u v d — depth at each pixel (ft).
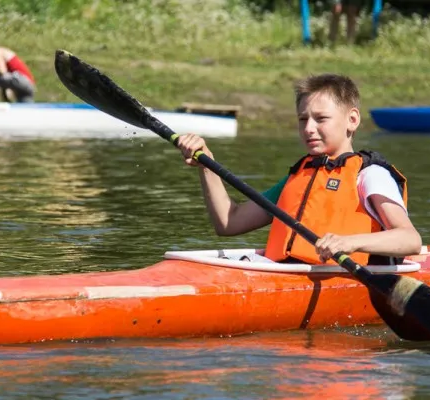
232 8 234.58
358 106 53.93
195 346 47.93
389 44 209.46
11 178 103.14
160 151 128.47
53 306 46.83
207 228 77.87
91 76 59.93
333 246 49.34
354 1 210.79
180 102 168.55
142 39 203.51
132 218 81.92
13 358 44.96
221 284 50.03
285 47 208.33
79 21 210.59
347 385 42.52
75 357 45.34
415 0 249.55
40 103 152.87
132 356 45.88
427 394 41.57
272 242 53.72
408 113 157.38
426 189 96.99
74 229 77.10
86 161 117.70
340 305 52.26
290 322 51.44
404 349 48.42
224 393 41.32
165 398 40.68
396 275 49.55
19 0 209.77
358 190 52.26
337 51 204.33
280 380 42.98
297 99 53.88
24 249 69.56
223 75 181.16
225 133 150.82
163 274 50.47
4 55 154.81
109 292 47.80
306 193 53.06
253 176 105.81
